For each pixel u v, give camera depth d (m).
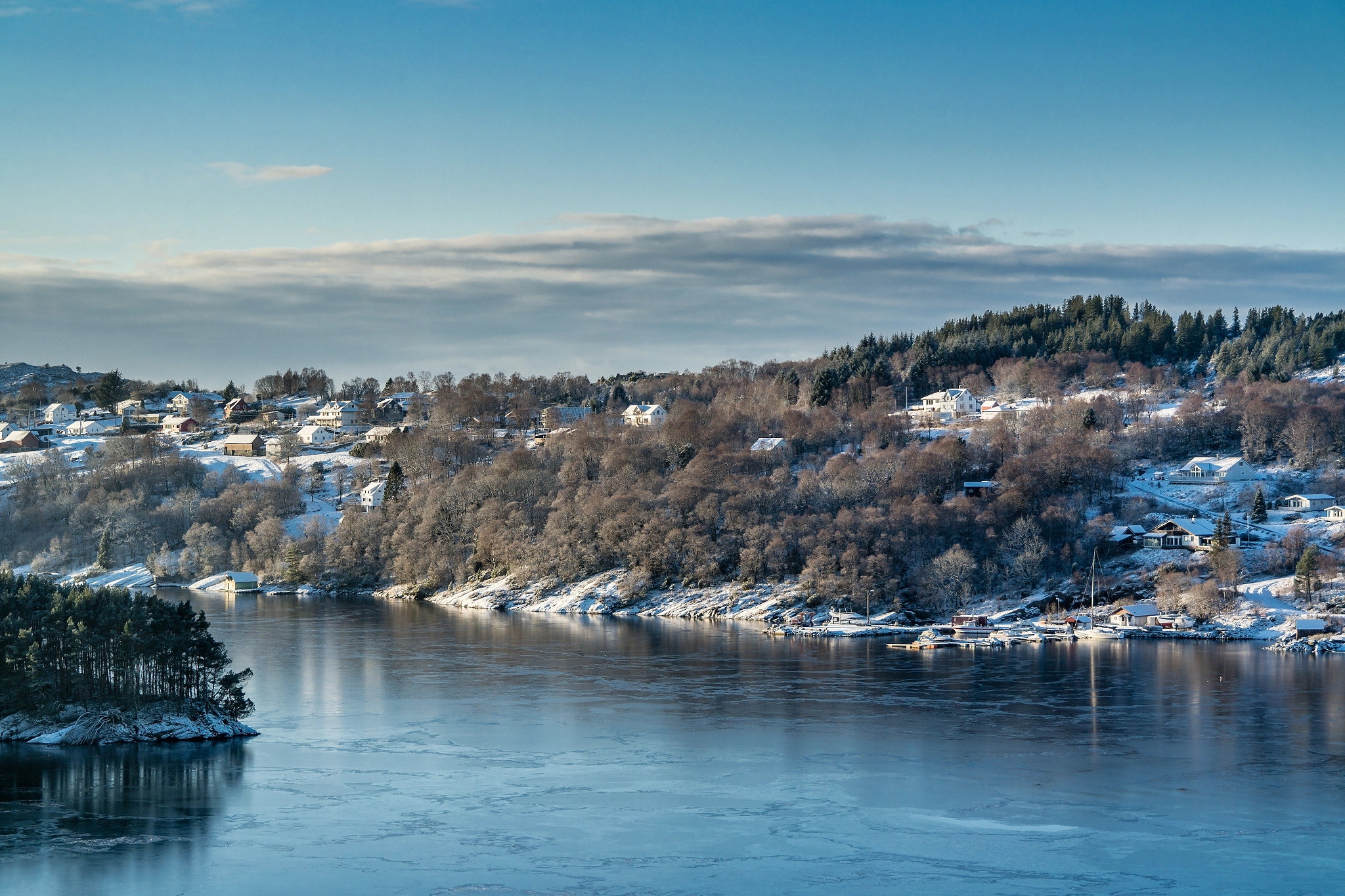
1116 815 108.00
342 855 95.56
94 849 96.31
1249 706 159.50
